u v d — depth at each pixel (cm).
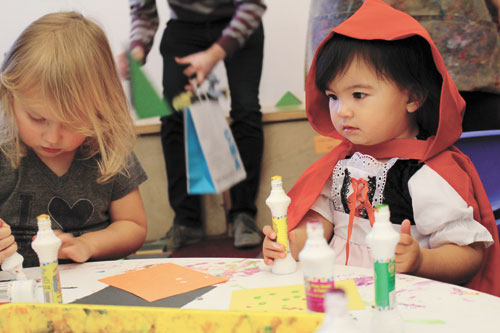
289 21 264
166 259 102
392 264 59
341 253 113
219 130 234
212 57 228
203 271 91
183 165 251
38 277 95
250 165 249
